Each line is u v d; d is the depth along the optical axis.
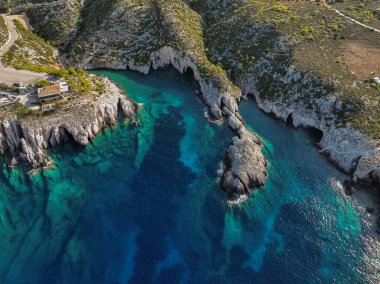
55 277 58.00
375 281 57.81
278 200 71.44
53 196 71.62
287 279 58.16
